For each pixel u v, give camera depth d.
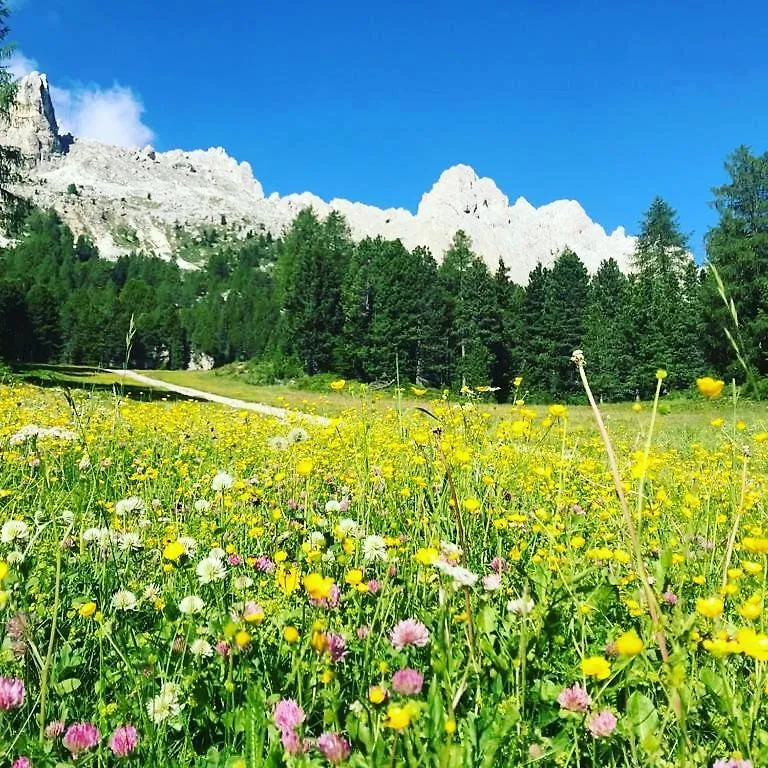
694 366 55.25
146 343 129.12
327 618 2.78
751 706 2.20
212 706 2.43
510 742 2.08
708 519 4.70
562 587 2.87
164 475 6.36
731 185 46.06
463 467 5.14
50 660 2.39
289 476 5.49
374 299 67.94
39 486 4.80
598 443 8.16
